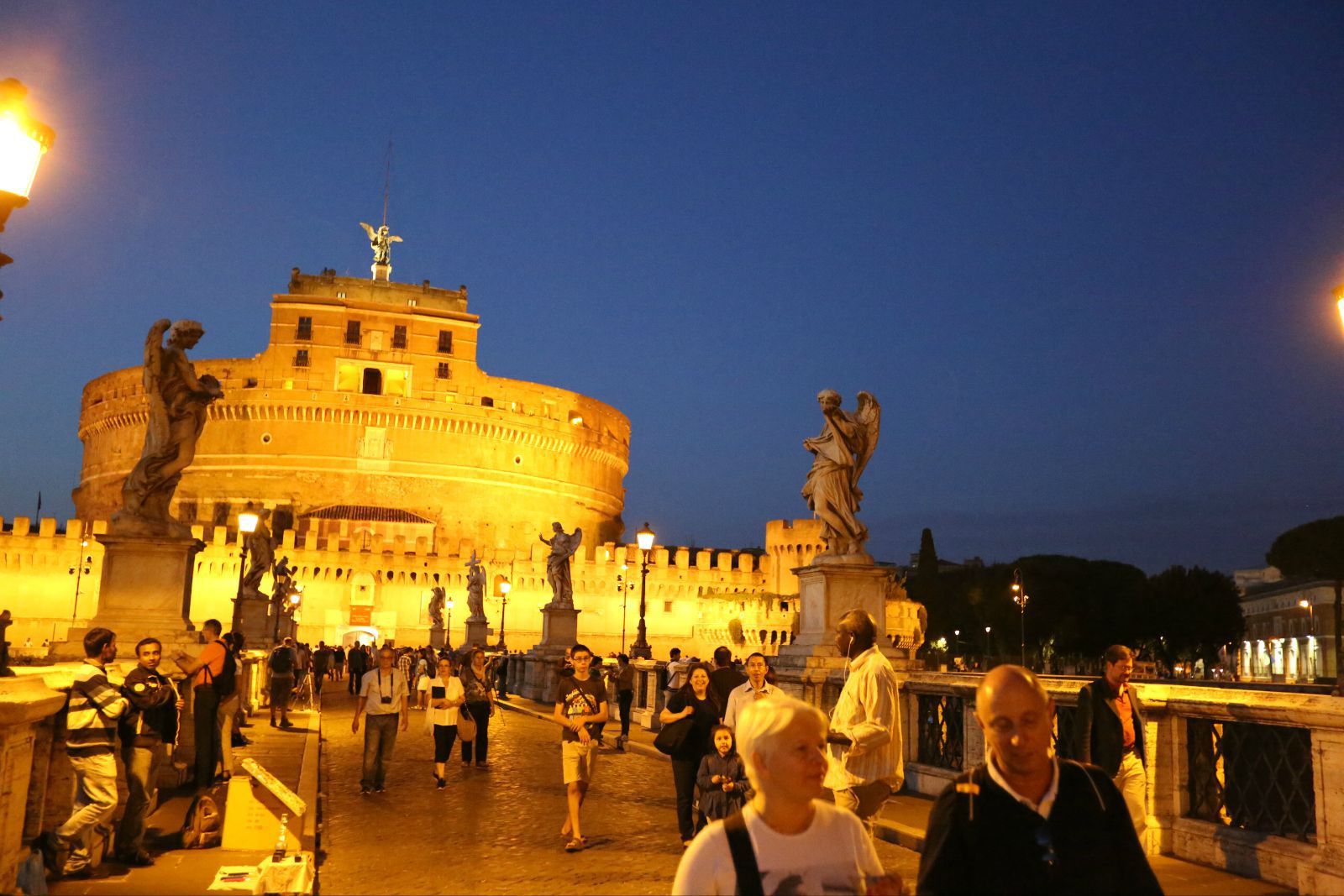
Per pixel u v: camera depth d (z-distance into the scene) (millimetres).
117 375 117688
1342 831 7262
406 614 96875
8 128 5922
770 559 112875
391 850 10484
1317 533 60062
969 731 11859
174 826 10812
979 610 93188
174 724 9727
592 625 102938
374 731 14484
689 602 107312
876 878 3689
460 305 120688
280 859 8039
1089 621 86938
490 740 22047
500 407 118125
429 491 113062
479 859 10031
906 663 15594
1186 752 9281
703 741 10523
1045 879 3592
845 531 16109
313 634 93812
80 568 90375
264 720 25125
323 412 110812
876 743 7344
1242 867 8320
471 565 56500
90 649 8555
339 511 106250
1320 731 7500
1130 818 3783
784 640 108688
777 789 3629
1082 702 7812
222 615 91562
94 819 8148
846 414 16484
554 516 122875
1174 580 85438
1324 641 100375
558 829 11648
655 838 11102
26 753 7316
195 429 14445
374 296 117812
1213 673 85812
